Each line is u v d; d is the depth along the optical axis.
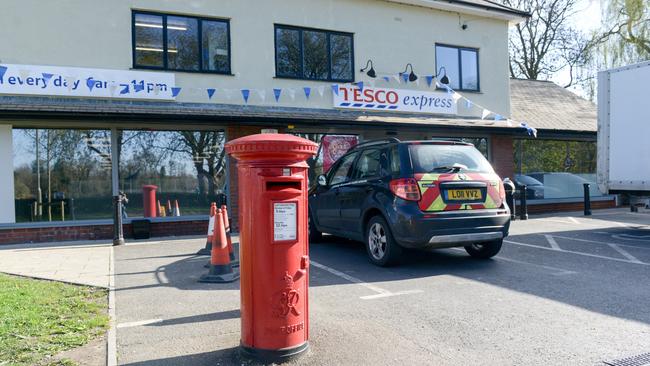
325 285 5.97
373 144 7.64
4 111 9.01
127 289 5.79
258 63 12.09
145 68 11.05
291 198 3.62
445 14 14.57
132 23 10.96
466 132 14.19
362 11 13.38
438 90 14.16
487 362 3.58
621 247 8.52
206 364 3.58
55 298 5.31
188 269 6.97
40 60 10.20
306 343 3.75
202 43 11.64
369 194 7.21
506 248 8.55
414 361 3.61
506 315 4.67
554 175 15.99
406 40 13.96
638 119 10.16
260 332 3.58
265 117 10.96
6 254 8.47
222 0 11.77
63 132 10.31
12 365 3.48
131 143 10.84
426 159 6.77
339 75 13.14
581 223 12.34
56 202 10.23
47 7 10.28
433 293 5.53
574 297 5.26
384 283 6.05
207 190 11.46
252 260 3.61
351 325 4.43
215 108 11.19
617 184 10.64
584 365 3.50
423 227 6.39
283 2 12.42
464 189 6.70
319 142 12.69
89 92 10.37
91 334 4.18
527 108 16.81
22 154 10.00
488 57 15.23
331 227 8.56
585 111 17.50
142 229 10.38
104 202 10.59
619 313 4.68
